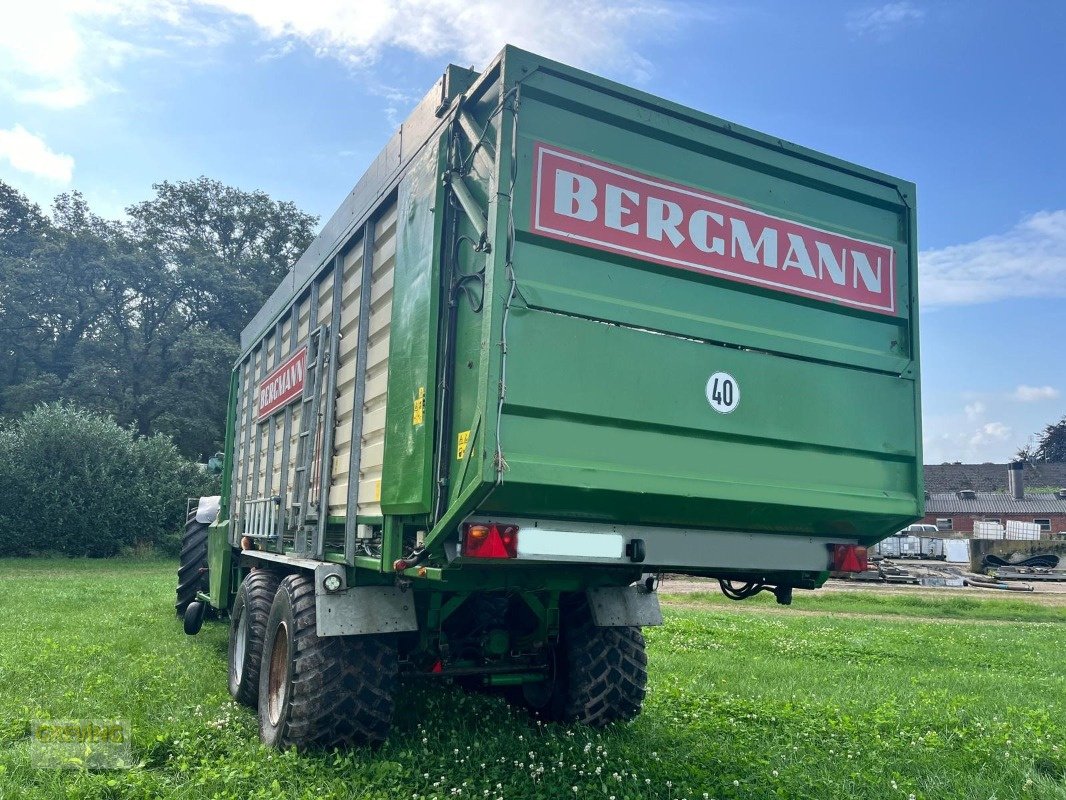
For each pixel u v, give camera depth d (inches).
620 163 161.0
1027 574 1125.1
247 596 248.4
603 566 186.1
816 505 169.9
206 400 1596.9
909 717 238.7
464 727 209.6
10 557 1088.8
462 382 155.9
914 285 192.7
